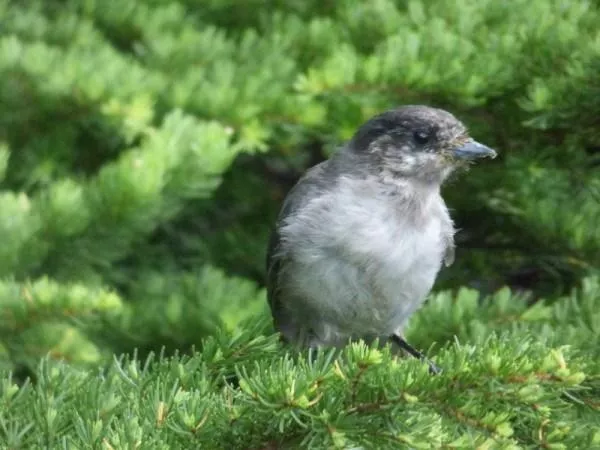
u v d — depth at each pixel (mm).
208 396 6891
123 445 6348
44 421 6926
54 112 11992
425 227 9633
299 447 6512
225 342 7566
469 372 6586
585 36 10555
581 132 10336
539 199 11094
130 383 7359
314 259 9523
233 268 12734
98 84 11648
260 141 11477
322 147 12977
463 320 10039
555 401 6676
